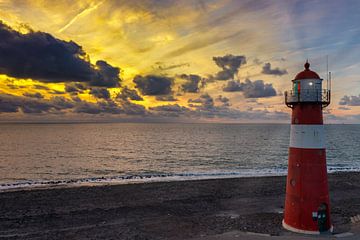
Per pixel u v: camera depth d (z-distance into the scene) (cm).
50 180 3644
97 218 2030
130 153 6594
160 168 4662
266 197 2588
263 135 13738
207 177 3731
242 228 1798
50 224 1905
